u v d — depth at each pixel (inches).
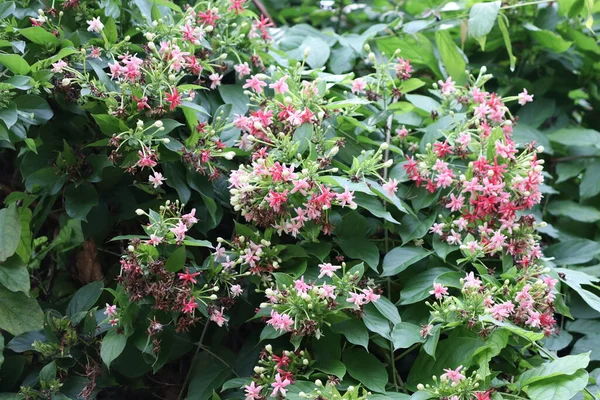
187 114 96.3
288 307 91.1
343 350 93.7
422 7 119.3
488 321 91.4
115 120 94.0
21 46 94.6
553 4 113.7
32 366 97.0
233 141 97.5
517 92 114.7
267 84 102.0
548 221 111.7
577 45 113.9
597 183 110.1
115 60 96.4
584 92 115.9
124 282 91.3
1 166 104.2
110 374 95.8
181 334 96.3
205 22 100.3
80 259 101.4
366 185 92.7
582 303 102.9
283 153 93.7
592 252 104.5
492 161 96.3
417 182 97.3
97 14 99.3
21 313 94.7
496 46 115.6
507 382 91.2
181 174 96.0
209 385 94.9
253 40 103.5
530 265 95.6
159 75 94.0
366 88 100.8
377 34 113.3
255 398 90.2
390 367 95.8
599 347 99.8
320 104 97.3
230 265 93.0
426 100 104.9
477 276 96.2
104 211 97.7
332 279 93.6
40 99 94.7
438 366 92.4
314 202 92.1
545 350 92.7
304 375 91.3
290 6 129.3
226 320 93.0
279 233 93.4
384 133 102.9
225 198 97.9
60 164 95.3
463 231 97.0
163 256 92.9
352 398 88.6
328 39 112.3
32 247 102.0
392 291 98.0
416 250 96.8
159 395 99.8
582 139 110.0
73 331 95.0
